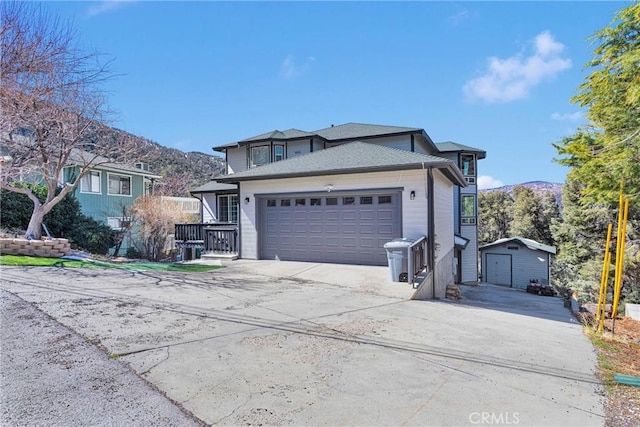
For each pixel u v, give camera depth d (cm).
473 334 482
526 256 2253
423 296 806
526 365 375
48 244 1023
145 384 308
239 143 1908
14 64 984
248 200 1173
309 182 1074
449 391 310
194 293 673
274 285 784
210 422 255
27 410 262
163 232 1844
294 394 298
